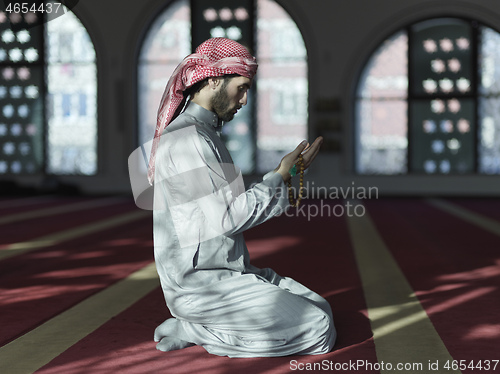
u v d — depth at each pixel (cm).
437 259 539
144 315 348
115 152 1470
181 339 282
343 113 1409
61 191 1457
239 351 267
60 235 708
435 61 1398
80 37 1472
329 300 386
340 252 583
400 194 1395
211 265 267
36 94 1491
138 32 1446
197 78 263
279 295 267
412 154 1414
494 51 1370
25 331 317
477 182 1373
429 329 314
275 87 1437
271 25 1430
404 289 417
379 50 1415
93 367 257
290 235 709
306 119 1434
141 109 1484
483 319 333
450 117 1398
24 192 1462
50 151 1499
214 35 1450
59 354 276
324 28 1405
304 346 268
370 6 1391
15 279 457
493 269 488
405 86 1410
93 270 493
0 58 1490
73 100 1485
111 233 727
